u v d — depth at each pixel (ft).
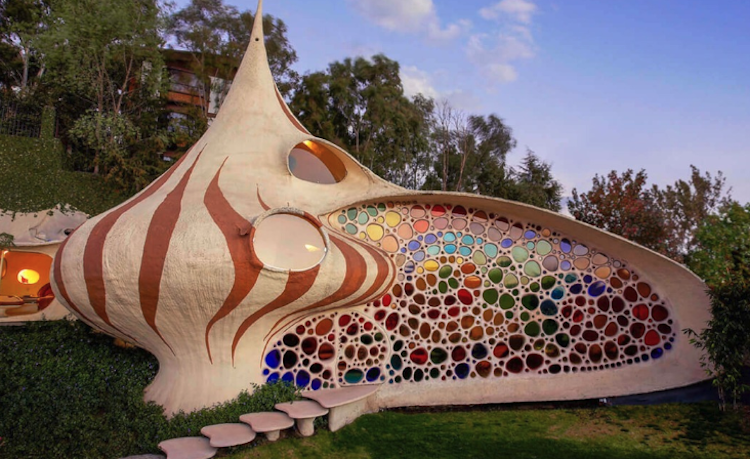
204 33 82.12
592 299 39.04
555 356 38.63
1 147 58.95
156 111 81.76
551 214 37.45
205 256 28.66
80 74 69.46
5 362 34.09
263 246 30.14
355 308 35.68
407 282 37.52
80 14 69.10
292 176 36.94
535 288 38.93
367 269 33.17
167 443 26.76
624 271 39.52
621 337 38.83
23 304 47.65
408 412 34.96
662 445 28.81
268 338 32.96
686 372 37.45
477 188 101.30
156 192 35.06
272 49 89.15
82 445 28.07
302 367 33.71
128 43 71.61
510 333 38.19
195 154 37.55
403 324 36.76
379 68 96.22
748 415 32.35
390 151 94.07
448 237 38.99
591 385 37.29
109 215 33.32
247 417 28.60
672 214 76.74
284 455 27.25
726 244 35.35
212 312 29.81
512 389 36.86
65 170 63.46
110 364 35.22
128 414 30.53
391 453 28.07
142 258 28.91
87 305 30.96
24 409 29.86
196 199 32.73
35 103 71.61
